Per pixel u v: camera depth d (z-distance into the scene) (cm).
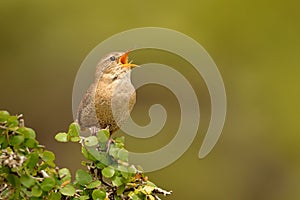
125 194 516
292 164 1575
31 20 1642
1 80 1586
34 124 1562
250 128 1586
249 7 1711
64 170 491
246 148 1566
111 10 1661
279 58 1692
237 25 1705
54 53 1622
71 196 491
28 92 1587
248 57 1686
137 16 1658
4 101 1573
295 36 1719
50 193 476
